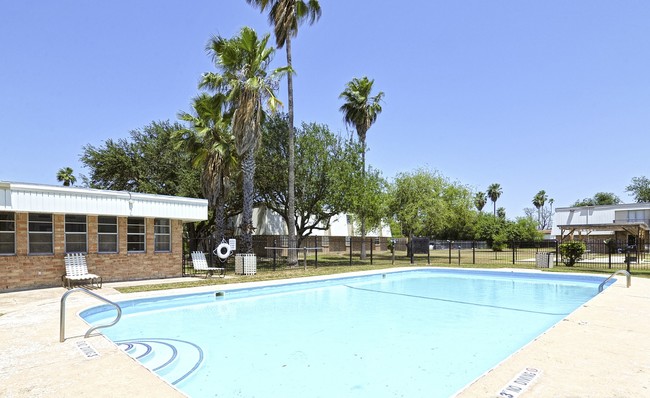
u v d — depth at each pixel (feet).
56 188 42.93
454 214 103.76
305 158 83.41
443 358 22.04
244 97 61.21
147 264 52.26
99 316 31.96
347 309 37.04
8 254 41.39
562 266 71.61
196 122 68.49
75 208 44.47
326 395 16.67
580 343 19.31
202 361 21.45
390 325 30.50
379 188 89.30
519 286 53.62
